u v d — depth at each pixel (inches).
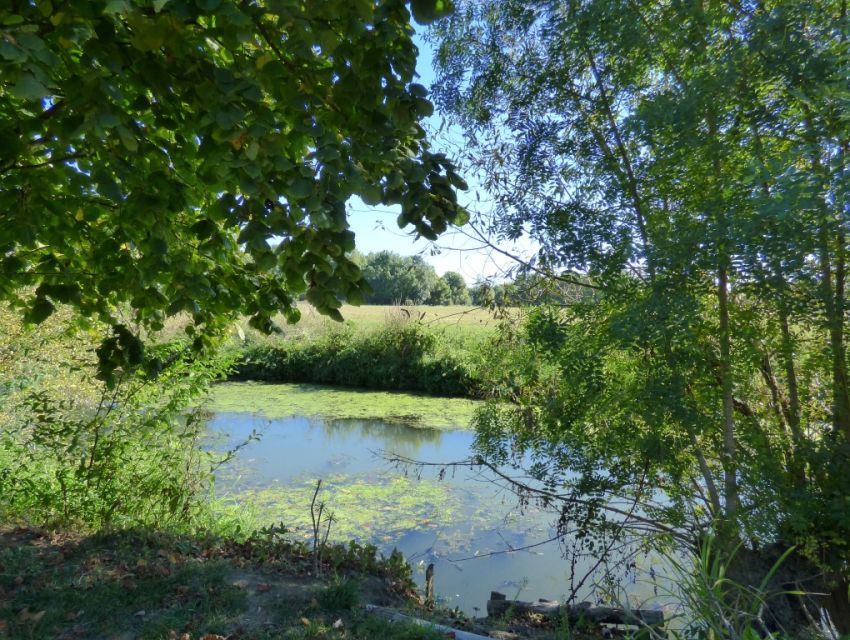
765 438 170.4
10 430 217.6
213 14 85.8
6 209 118.7
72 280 146.1
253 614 134.0
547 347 185.5
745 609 110.3
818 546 159.3
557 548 241.6
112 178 107.7
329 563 167.9
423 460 373.1
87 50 88.0
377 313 877.8
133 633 124.3
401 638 126.5
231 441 420.8
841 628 159.8
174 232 143.2
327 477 335.6
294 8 86.9
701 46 156.9
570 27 176.9
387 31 96.6
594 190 184.4
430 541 247.9
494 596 183.0
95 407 272.1
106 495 197.3
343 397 627.5
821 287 147.5
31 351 245.6
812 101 136.7
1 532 173.3
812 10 141.1
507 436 220.2
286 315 167.0
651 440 172.1
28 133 107.4
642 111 157.8
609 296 179.5
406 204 115.4
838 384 163.3
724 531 165.6
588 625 163.0
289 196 105.3
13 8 87.2
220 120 88.0
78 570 149.2
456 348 648.4
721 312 168.6
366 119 105.5
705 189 161.6
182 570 149.7
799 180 125.8
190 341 210.1
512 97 201.5
